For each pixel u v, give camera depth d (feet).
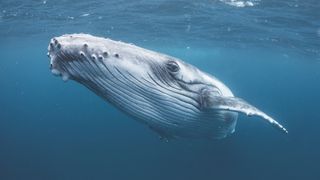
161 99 17.78
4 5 75.25
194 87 19.04
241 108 17.44
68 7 75.92
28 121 265.34
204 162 127.34
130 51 16.71
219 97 18.95
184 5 69.15
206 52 171.01
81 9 77.61
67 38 15.34
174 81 18.21
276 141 165.17
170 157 132.05
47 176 126.00
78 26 102.94
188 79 18.89
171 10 74.64
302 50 118.32
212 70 310.65
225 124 22.65
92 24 98.53
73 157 142.51
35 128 219.61
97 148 152.35
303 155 148.05
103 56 15.42
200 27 93.61
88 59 15.23
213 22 84.69
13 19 93.50
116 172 125.08
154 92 17.33
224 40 116.47
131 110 17.60
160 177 118.52
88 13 82.43
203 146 135.44
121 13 80.89
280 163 135.13
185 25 92.22
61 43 14.97
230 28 90.99
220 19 80.43
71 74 15.57
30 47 171.42
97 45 15.51
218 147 134.10
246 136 170.50
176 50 166.61
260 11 68.85
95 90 16.61
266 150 148.25
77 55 15.08
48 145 162.61
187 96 18.66
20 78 490.08
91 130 201.77
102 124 234.58
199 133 21.77
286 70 225.56
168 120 19.08
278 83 391.65
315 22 72.64
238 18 77.41
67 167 132.57
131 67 16.28
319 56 126.72
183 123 19.58
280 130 17.24
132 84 16.56
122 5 71.67
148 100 17.44
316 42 96.22
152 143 150.71
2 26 106.93
